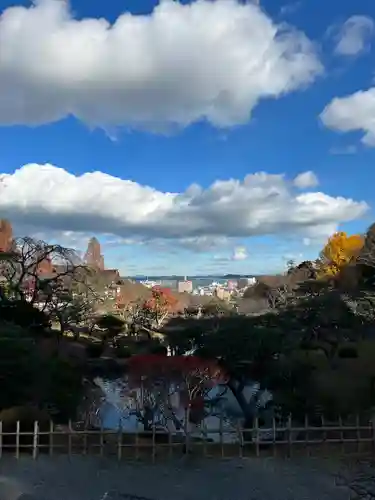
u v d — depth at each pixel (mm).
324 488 10336
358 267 33125
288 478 10836
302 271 54812
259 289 54000
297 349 19812
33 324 27469
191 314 38531
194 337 18438
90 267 36688
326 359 20953
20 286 30656
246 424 16875
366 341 22688
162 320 46750
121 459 11805
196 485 10445
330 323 21750
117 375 21516
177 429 15844
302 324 21391
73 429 14109
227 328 17953
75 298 34062
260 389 17688
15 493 9836
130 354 24438
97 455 12039
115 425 17375
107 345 32062
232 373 17422
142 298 52656
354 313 22594
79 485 10312
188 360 16891
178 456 12180
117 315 42969
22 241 30750
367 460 11766
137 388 17250
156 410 16562
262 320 20141
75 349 26312
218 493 10047
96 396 17734
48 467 11195
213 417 18750
